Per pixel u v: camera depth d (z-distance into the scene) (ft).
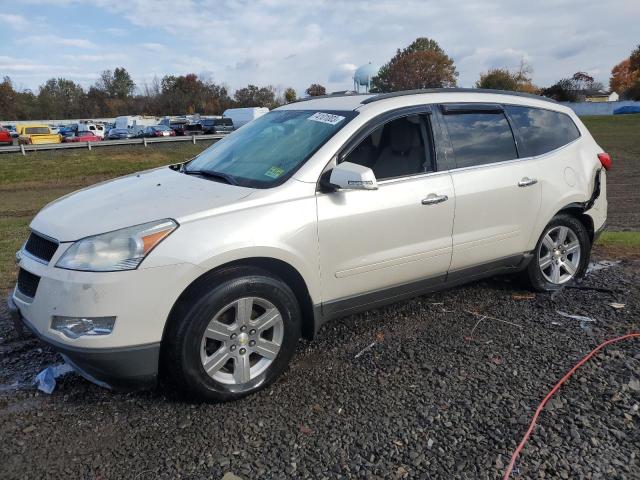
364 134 11.93
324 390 10.73
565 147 15.65
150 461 8.66
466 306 14.96
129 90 329.52
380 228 11.80
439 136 13.08
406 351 12.31
